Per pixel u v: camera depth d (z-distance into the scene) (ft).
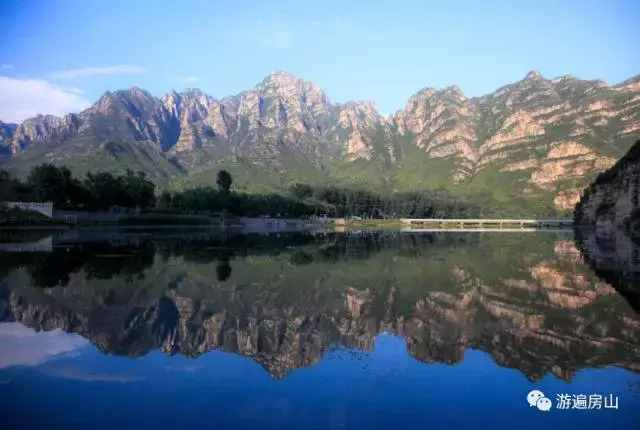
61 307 127.44
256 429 59.16
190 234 459.73
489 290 158.92
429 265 225.15
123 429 58.95
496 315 123.03
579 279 181.47
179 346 94.48
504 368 82.74
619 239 407.23
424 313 125.29
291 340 99.55
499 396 70.54
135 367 82.07
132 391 71.26
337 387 73.36
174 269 197.98
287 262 231.91
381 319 118.83
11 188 565.53
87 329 106.63
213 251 281.95
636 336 102.68
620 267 215.10
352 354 90.53
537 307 133.08
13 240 335.06
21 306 127.95
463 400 68.74
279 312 125.39
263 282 170.91
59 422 61.05
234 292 151.74
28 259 223.51
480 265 225.97
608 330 107.45
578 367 82.99
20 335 101.81
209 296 144.97
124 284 161.27
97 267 199.11
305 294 150.20
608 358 87.86
